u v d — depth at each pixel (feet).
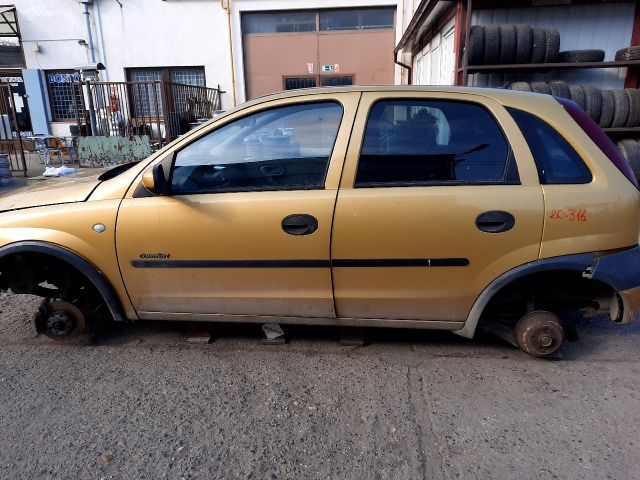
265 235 8.72
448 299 8.82
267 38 39.29
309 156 8.83
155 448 7.13
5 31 40.50
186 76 40.57
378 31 38.45
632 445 7.02
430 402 8.14
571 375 8.91
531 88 20.25
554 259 8.39
